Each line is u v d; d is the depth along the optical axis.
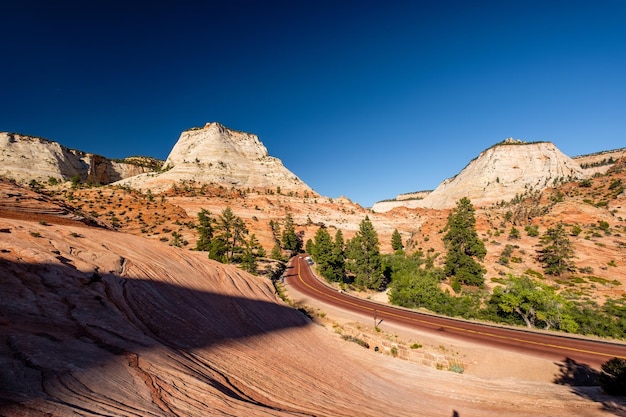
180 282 12.70
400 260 72.06
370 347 25.16
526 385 16.64
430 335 28.31
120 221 76.50
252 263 56.84
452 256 57.22
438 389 15.41
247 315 14.85
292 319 21.19
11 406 3.21
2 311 5.47
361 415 8.27
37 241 9.14
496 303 38.16
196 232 76.44
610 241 66.50
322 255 63.94
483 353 24.20
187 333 8.75
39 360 4.28
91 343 5.63
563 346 25.00
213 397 5.64
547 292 35.66
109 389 4.39
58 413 3.44
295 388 8.66
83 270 8.72
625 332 31.70
